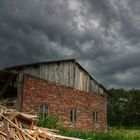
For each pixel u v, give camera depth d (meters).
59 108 23.66
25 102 20.42
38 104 21.61
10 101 19.81
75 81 26.05
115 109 67.81
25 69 20.88
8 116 11.45
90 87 28.14
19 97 20.16
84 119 26.52
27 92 20.73
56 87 23.66
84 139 15.23
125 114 66.06
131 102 67.81
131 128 53.53
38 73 22.03
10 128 10.64
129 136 18.41
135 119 65.38
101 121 29.16
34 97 21.30
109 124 64.94
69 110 24.77
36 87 21.62
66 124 24.09
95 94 28.77
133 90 70.38
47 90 22.66
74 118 25.28
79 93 26.33
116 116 66.88
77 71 26.47
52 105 22.97
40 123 17.03
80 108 26.19
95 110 28.41
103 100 30.11
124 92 70.94
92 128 27.45
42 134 11.58
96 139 16.84
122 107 68.31
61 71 24.47
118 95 70.56
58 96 23.73
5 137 10.12
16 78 20.34
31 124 11.77
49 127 17.14
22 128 11.35
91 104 27.84
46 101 22.41
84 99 26.92
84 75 27.41
